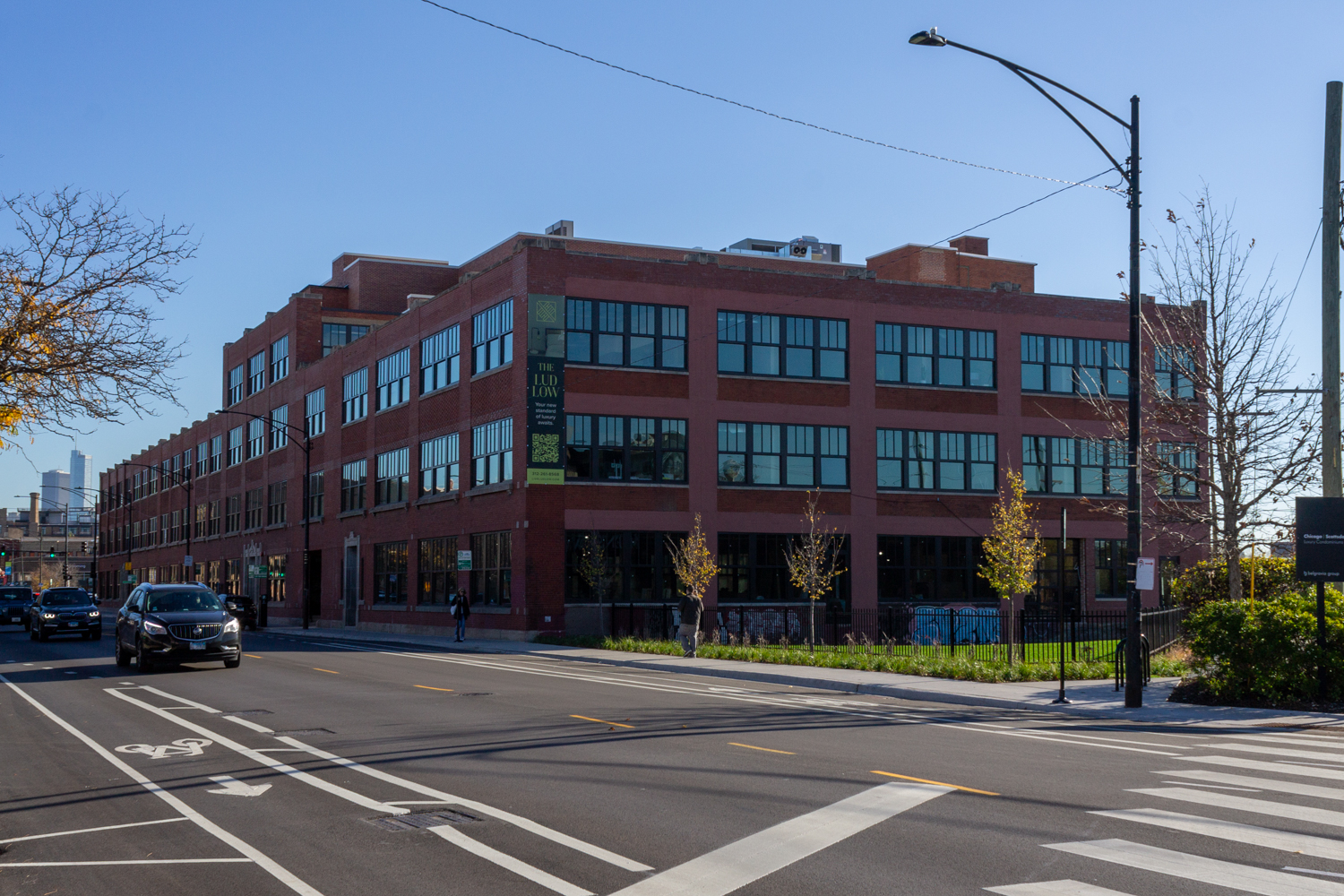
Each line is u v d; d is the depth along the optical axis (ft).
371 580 172.96
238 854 27.94
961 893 23.35
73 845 29.22
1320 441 80.23
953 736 47.98
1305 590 76.13
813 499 138.72
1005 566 111.14
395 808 32.89
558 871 25.67
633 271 133.69
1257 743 47.09
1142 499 138.41
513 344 132.46
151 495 314.96
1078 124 62.18
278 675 80.07
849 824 29.71
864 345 142.82
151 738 48.08
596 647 115.75
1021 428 149.28
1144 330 119.24
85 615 136.67
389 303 217.36
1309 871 24.75
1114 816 30.48
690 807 32.24
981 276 201.98
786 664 90.33
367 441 175.94
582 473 130.21
